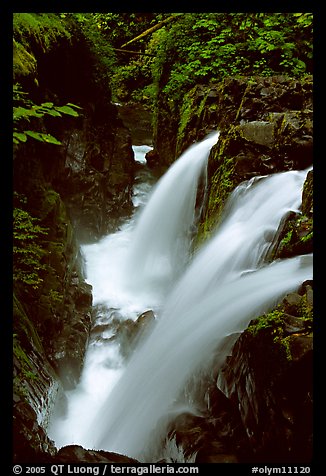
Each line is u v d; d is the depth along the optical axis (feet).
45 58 22.48
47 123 23.88
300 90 23.43
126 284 24.76
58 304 18.43
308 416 9.62
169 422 13.38
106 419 15.88
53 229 20.25
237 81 25.32
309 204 16.25
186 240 24.80
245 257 18.15
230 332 14.39
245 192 20.16
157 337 17.90
